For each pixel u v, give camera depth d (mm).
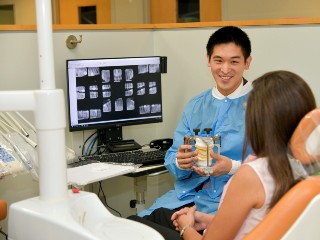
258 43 2549
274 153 1174
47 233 899
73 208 951
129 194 3018
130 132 2900
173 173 2258
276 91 1178
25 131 2242
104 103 2625
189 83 2842
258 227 1060
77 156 2561
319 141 1056
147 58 2721
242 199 1220
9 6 6418
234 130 2180
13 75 2443
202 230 1675
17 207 943
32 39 2475
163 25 2887
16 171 2096
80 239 854
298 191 1044
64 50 2580
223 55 2166
